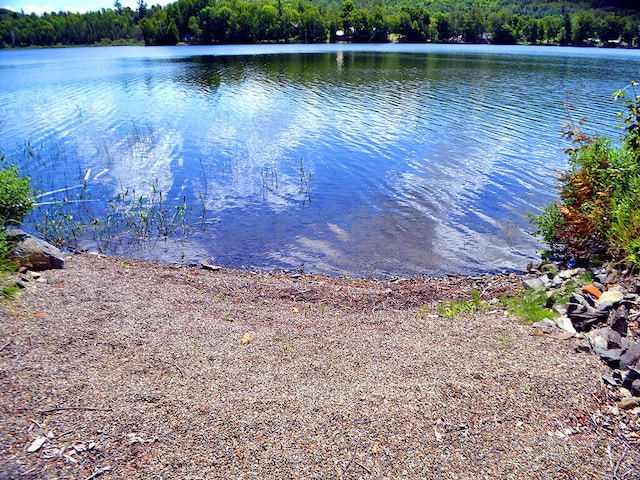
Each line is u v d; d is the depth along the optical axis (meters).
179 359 4.84
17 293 5.98
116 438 3.58
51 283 6.65
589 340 4.96
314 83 36.94
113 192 13.71
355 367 4.80
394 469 3.40
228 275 8.86
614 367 4.54
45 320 5.42
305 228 11.38
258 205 12.87
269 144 19.14
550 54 68.81
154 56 72.75
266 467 3.40
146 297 6.68
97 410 3.87
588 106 25.14
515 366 4.57
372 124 22.58
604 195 7.96
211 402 4.09
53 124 22.66
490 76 39.62
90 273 7.48
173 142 19.38
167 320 5.86
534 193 13.40
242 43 112.44
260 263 9.62
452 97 29.55
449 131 20.86
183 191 13.91
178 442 3.59
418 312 6.92
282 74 43.34
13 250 7.02
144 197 13.36
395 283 8.63
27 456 3.35
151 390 4.22
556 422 3.83
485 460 3.48
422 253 10.00
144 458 3.42
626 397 4.04
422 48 88.38
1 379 4.16
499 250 10.09
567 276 7.63
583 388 4.19
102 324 5.50
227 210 12.53
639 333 5.09
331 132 21.06
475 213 12.11
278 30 111.88
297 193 13.74
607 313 5.49
